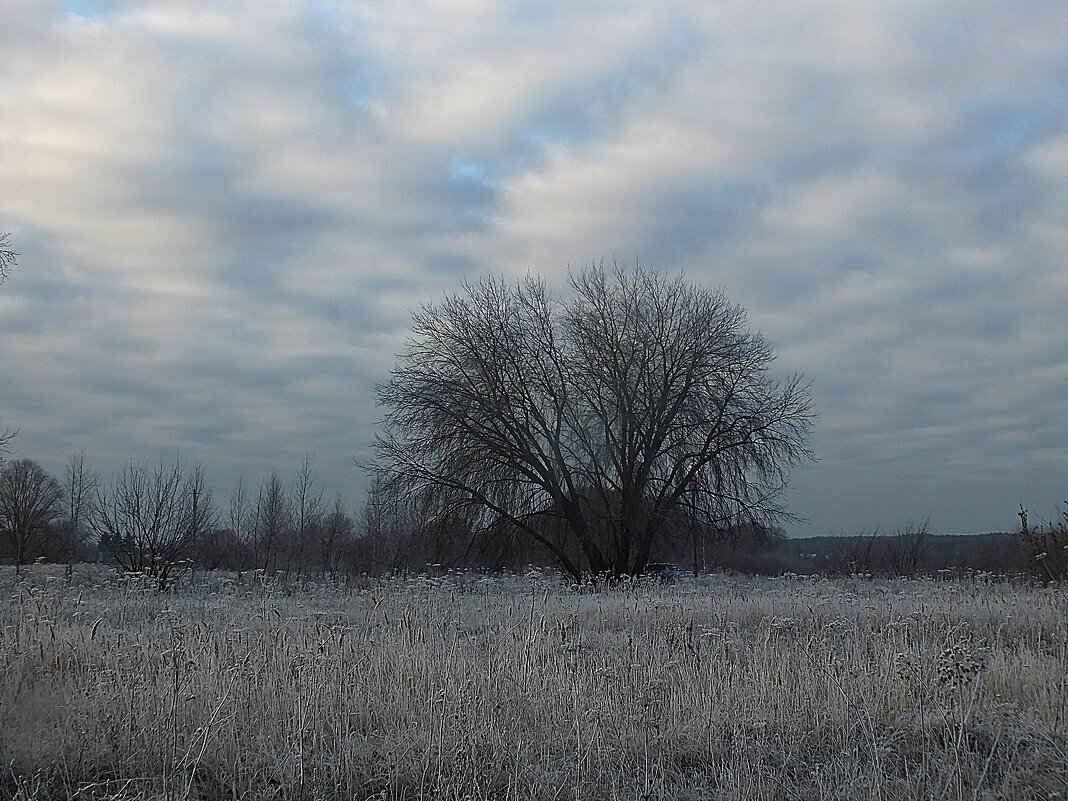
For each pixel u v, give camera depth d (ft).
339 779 23.71
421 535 113.70
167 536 75.82
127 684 27.91
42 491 161.48
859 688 30.40
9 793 21.90
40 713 25.88
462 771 24.13
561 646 34.94
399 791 23.56
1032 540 81.71
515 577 82.69
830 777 23.85
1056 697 30.22
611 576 92.17
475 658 34.01
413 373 115.34
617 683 30.73
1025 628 47.91
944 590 62.85
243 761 24.23
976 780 23.84
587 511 114.62
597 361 114.42
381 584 66.74
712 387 113.29
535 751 25.98
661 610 53.16
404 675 31.07
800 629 44.29
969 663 28.96
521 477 114.21
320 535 121.49
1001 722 26.22
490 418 113.50
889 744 25.67
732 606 55.26
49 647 32.65
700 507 113.50
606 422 114.52
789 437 112.47
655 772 24.62
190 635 34.71
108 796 21.30
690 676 31.86
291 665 30.50
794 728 27.84
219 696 27.48
